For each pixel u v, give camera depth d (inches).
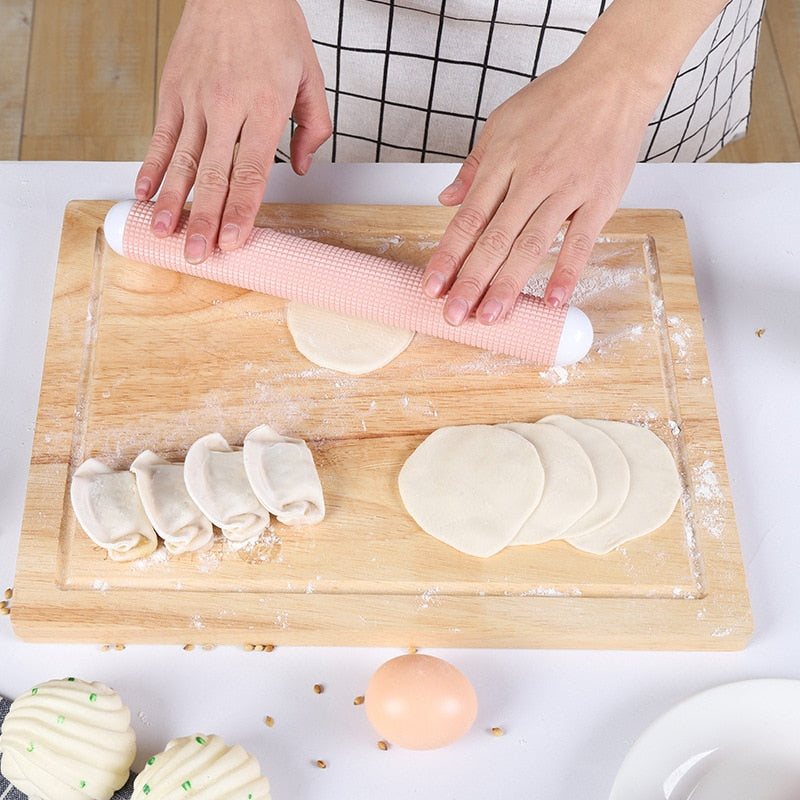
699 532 33.3
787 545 33.9
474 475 33.6
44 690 28.5
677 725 29.5
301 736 30.4
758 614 32.7
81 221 40.4
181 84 37.3
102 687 29.0
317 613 31.7
